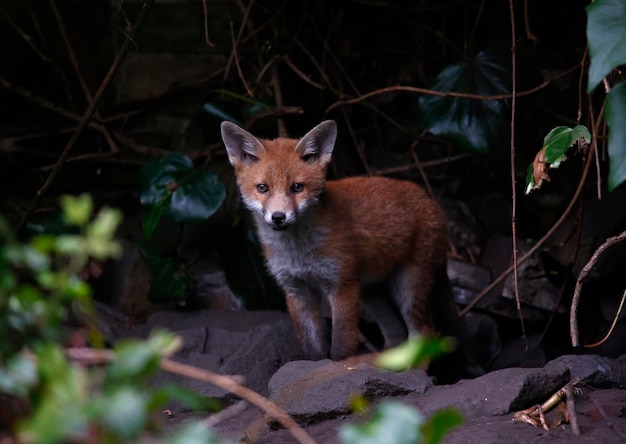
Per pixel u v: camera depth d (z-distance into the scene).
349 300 9.19
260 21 12.90
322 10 13.07
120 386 3.04
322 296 10.90
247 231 11.52
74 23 13.27
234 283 11.41
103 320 10.20
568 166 11.83
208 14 12.91
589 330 11.12
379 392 6.78
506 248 11.58
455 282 11.38
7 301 3.48
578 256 11.12
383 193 9.58
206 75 13.00
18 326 3.48
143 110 12.93
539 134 11.87
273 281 11.41
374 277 9.61
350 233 9.07
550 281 11.14
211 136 12.07
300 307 9.40
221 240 11.74
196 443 3.12
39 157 12.74
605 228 11.20
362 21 13.29
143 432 3.61
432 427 3.08
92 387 3.21
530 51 12.51
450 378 10.25
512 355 11.19
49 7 13.15
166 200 10.80
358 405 3.85
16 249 3.41
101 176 12.75
